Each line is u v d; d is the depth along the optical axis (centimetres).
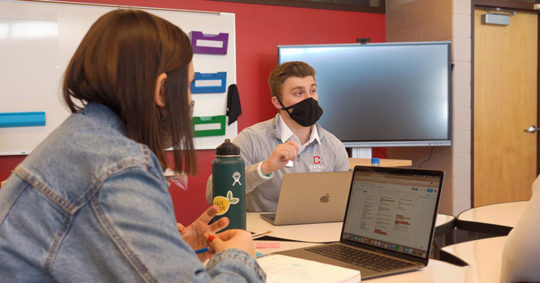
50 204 65
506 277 96
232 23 402
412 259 114
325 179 171
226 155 141
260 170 174
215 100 396
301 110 208
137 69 74
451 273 110
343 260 117
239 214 142
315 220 176
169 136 81
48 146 69
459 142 423
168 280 60
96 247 63
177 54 78
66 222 65
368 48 412
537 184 104
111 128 71
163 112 80
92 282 63
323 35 450
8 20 337
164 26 78
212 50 391
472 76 425
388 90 413
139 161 66
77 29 356
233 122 404
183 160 83
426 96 414
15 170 71
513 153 457
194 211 398
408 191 121
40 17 346
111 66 73
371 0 479
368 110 414
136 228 62
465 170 425
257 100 421
